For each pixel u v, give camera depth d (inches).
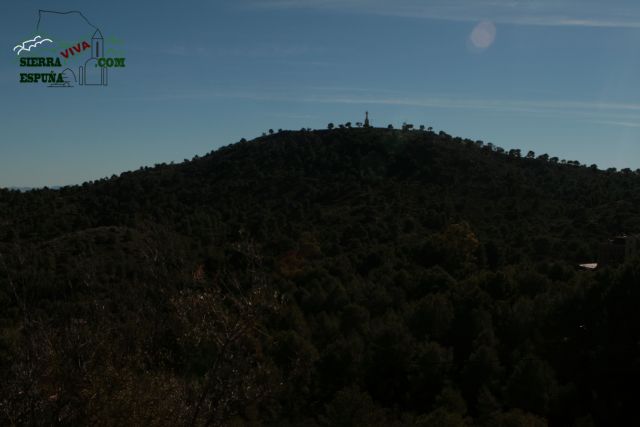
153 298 317.4
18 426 246.5
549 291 973.2
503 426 576.4
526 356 736.3
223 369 289.6
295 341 741.3
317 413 755.4
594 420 673.0
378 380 843.4
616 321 757.9
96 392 263.7
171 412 279.6
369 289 1204.5
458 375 805.9
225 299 297.7
